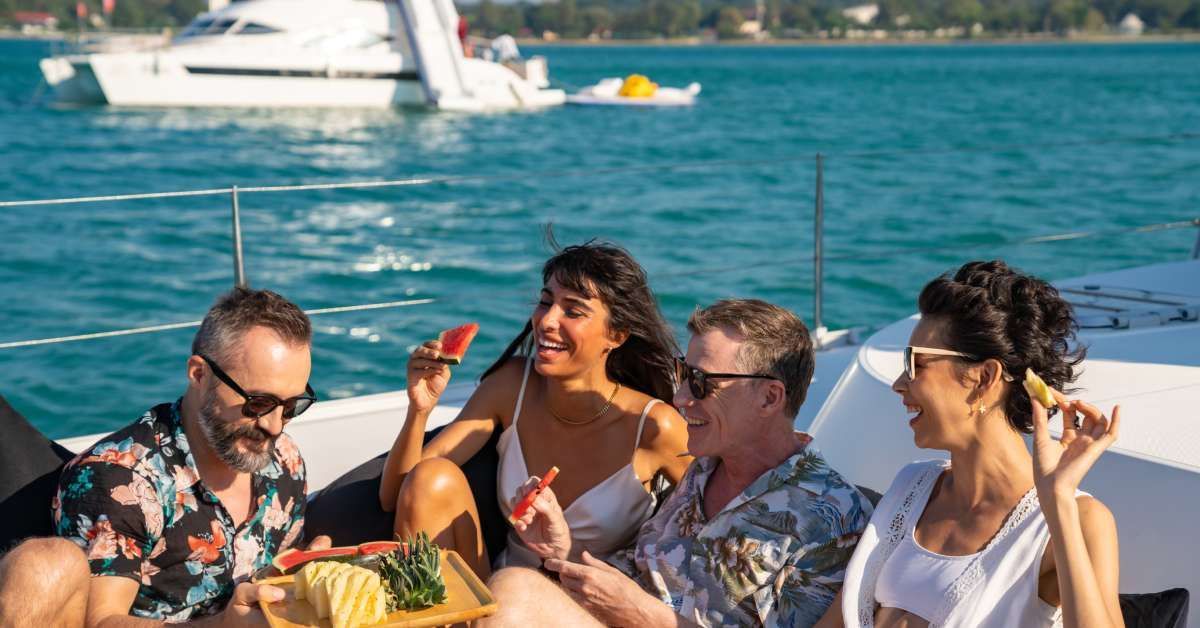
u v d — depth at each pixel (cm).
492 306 892
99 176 1655
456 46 2675
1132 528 224
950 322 191
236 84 2602
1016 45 13725
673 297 925
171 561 216
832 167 1725
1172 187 1515
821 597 218
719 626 225
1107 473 233
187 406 219
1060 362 190
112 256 1047
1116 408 175
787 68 6300
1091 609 167
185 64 2569
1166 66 6562
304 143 2100
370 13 2684
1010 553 187
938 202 1409
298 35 2634
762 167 1734
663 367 263
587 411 260
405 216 1291
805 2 15138
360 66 2661
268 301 216
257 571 221
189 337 800
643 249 1133
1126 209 1362
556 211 1336
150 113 2481
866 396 295
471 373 733
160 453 216
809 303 905
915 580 196
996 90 4094
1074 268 1018
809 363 229
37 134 2094
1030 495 188
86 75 2562
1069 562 170
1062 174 1638
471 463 270
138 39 2683
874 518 207
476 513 250
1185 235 1149
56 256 1039
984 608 188
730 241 1175
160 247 1091
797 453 227
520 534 241
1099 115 3008
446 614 190
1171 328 336
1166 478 224
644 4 15762
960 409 192
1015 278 191
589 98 2902
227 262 1041
